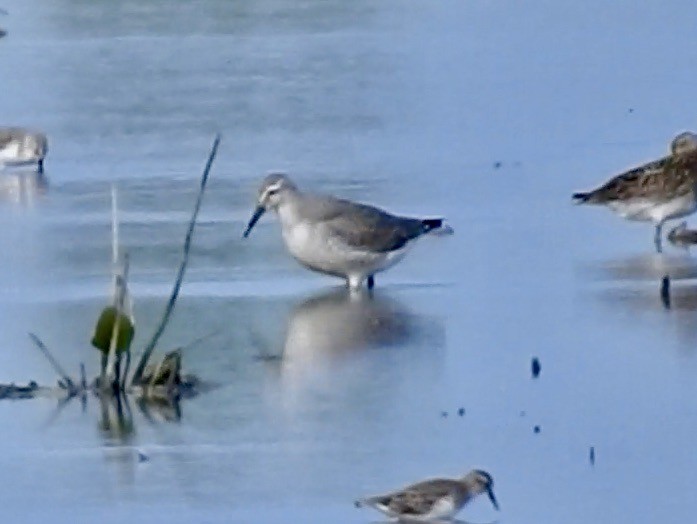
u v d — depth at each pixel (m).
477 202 22.05
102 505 13.70
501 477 14.09
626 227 20.83
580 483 13.96
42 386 16.05
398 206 21.89
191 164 24.45
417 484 13.52
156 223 21.36
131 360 16.64
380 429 15.00
